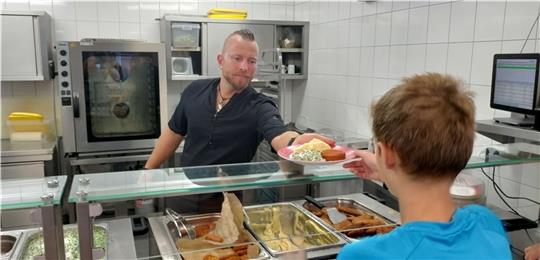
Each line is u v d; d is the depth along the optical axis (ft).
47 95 10.66
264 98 6.39
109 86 9.57
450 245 2.31
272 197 5.20
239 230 4.33
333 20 10.69
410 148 2.32
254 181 3.71
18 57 9.29
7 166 8.93
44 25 9.48
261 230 4.63
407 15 8.15
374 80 9.18
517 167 6.21
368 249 2.37
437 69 7.48
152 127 10.07
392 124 2.38
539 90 5.14
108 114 9.68
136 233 4.18
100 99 9.55
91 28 10.98
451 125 2.28
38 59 9.43
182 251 3.97
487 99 6.55
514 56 5.44
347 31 10.11
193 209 4.64
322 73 11.34
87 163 9.45
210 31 10.72
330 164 3.90
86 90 9.32
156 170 3.92
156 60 9.82
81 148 9.49
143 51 9.67
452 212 2.53
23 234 3.97
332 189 5.64
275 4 12.51
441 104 2.31
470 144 2.36
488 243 2.40
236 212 4.38
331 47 10.82
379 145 2.51
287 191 5.31
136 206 4.34
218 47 10.86
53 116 10.77
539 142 4.98
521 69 5.35
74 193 3.24
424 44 7.75
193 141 6.55
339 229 4.60
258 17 12.40
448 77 2.47
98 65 9.37
